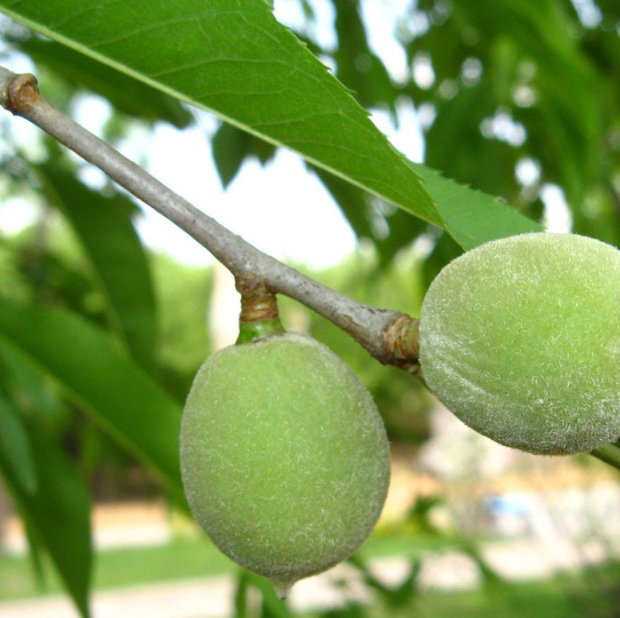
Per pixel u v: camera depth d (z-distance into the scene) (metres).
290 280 0.12
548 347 0.11
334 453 0.12
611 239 0.35
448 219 0.13
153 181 0.12
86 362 0.19
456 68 0.35
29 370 0.23
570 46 0.27
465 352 0.11
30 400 0.23
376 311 0.12
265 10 0.11
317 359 0.12
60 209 0.24
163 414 0.19
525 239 0.11
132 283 0.25
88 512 0.20
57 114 0.11
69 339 0.19
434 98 0.34
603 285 0.11
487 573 0.39
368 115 0.11
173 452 0.19
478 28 0.29
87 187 0.24
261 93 0.12
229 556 0.13
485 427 0.11
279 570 0.12
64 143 0.11
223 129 0.22
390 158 0.11
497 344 0.11
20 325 0.19
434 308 0.11
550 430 0.11
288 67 0.11
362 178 0.12
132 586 1.07
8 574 1.14
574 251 0.11
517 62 0.32
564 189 0.35
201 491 0.12
